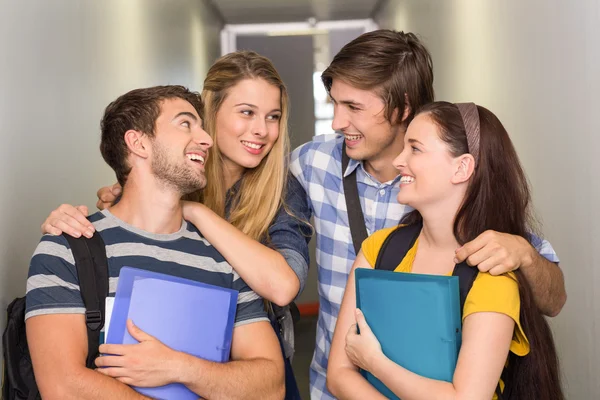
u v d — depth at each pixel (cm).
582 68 268
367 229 211
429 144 151
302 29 887
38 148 235
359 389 151
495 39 382
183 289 157
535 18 319
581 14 267
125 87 403
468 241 151
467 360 137
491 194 152
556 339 316
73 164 286
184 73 616
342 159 212
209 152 203
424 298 140
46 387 148
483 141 151
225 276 174
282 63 884
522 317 145
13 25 215
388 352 146
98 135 337
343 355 158
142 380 150
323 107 877
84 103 311
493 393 137
